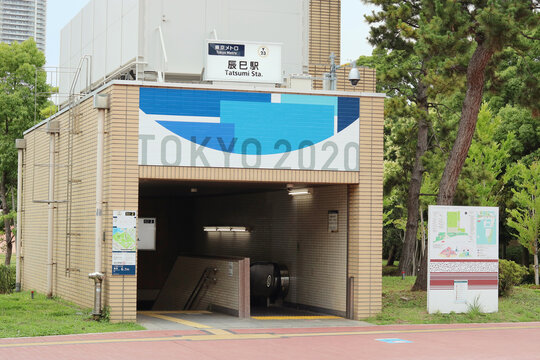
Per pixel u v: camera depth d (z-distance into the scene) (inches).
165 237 1170.6
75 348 496.4
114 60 789.2
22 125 1413.6
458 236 725.9
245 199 976.3
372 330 629.0
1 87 1417.3
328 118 694.5
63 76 1004.6
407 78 1096.2
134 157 645.3
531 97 839.7
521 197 1296.8
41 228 944.9
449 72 876.0
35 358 453.1
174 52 737.6
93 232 698.2
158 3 735.7
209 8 755.4
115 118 644.1
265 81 696.4
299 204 818.8
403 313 718.5
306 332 609.0
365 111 705.0
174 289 957.8
